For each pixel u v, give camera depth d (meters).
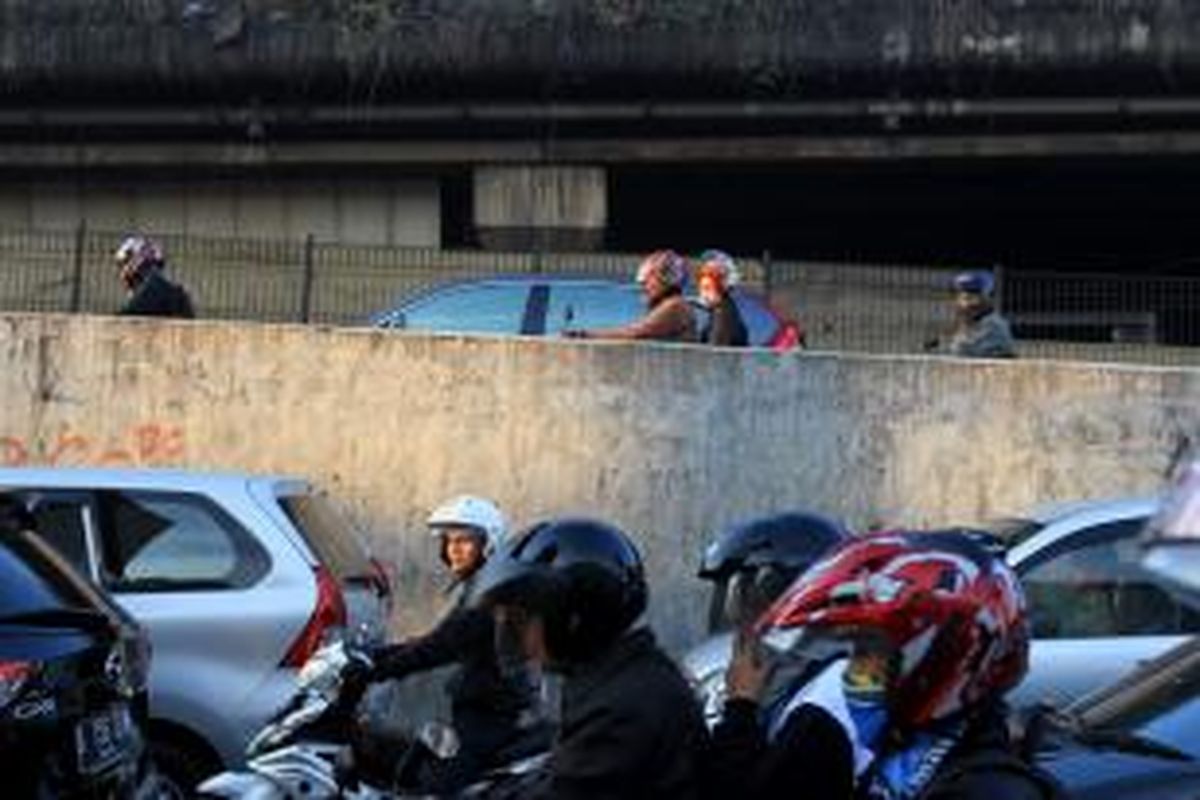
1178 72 34.97
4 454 18.56
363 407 18.14
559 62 35.75
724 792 5.16
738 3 35.69
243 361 18.31
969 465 17.45
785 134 36.47
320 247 31.64
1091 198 41.91
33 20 36.66
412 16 36.06
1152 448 17.17
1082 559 12.77
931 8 35.34
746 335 20.27
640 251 41.84
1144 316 27.73
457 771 9.03
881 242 44.62
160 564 13.05
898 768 4.53
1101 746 8.41
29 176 38.00
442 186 37.84
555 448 17.84
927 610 4.48
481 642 9.23
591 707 5.61
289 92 36.50
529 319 22.91
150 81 36.50
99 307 31.30
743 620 5.71
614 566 5.73
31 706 8.36
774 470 17.59
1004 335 19.22
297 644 12.88
